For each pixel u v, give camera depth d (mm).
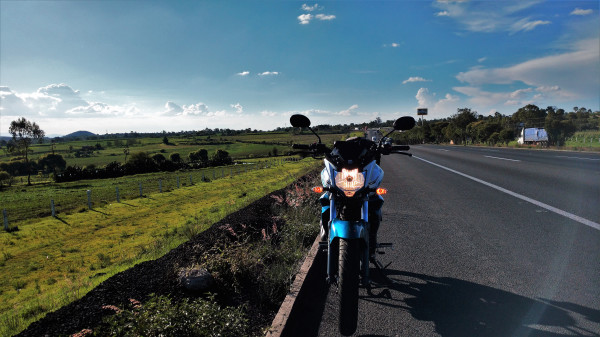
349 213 3455
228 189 33688
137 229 18797
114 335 2797
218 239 5594
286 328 3129
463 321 3248
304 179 13188
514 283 4008
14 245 17109
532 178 11953
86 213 26375
